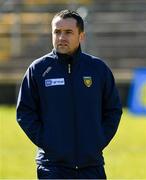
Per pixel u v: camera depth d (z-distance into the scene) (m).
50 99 18.89
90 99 19.05
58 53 19.03
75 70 19.09
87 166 19.09
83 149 18.88
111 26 85.81
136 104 66.69
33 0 88.25
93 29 84.75
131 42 84.56
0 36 85.44
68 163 18.84
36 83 19.05
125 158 41.59
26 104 19.09
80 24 19.02
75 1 86.06
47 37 85.06
